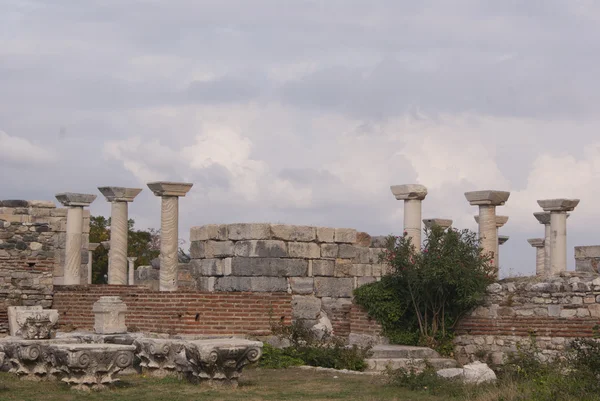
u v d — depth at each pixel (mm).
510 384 19922
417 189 33094
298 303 31109
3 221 38969
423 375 21594
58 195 38094
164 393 19719
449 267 28125
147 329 28422
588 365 20453
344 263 32500
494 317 28328
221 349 20719
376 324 29469
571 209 38625
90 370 20281
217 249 31688
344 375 23828
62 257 40406
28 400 18750
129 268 55719
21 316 25547
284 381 22234
